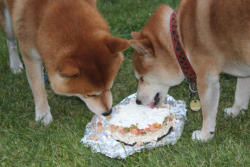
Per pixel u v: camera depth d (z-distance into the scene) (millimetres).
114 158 1303
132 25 2008
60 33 1229
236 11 1183
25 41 1327
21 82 1677
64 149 1324
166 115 1347
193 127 1424
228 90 1612
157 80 1372
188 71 1317
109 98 1337
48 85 1701
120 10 2309
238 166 1245
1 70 1765
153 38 1302
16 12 1323
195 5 1238
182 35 1268
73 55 1214
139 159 1286
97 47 1229
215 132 1404
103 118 1378
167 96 1503
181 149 1304
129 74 1744
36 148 1345
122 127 1317
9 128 1450
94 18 1281
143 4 2404
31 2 1291
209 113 1322
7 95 1605
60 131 1398
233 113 1473
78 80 1232
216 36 1221
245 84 1401
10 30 1625
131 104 1413
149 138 1312
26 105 1562
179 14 1278
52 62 1242
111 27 2031
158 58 1316
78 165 1282
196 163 1241
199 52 1250
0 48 1898
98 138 1336
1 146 1360
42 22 1255
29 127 1446
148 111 1363
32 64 1388
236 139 1361
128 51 1852
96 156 1300
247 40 1198
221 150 1285
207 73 1269
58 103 1588
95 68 1225
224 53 1246
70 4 1269
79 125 1441
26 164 1304
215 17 1207
